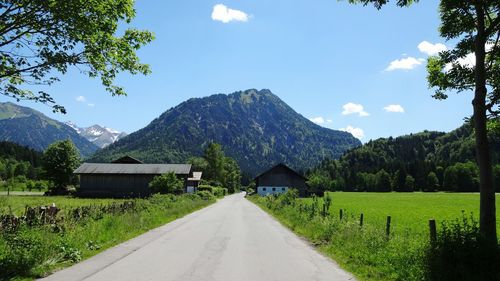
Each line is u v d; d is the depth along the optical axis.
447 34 12.30
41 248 11.73
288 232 21.39
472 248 8.84
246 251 14.56
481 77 10.93
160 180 60.25
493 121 12.69
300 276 10.39
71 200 57.59
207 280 9.77
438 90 13.68
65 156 83.88
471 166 148.62
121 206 26.25
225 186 147.50
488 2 10.65
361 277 10.33
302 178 106.81
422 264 9.68
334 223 18.75
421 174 166.12
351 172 181.88
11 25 12.09
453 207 50.31
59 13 11.74
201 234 19.97
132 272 10.56
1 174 143.25
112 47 13.48
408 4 11.48
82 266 11.36
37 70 12.73
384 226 21.88
